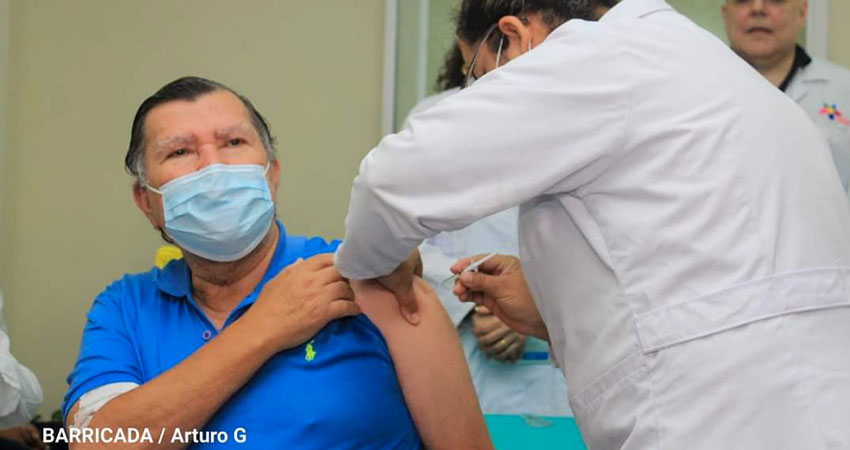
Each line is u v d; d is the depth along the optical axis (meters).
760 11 2.45
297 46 2.73
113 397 1.31
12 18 2.82
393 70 2.62
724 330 1.02
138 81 2.79
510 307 1.50
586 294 1.14
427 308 1.46
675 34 1.13
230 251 1.41
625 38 1.09
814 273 1.04
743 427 0.99
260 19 2.75
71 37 2.82
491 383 2.09
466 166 1.06
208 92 1.46
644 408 1.05
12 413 1.81
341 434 1.32
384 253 1.21
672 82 1.08
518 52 1.25
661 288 1.05
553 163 1.06
